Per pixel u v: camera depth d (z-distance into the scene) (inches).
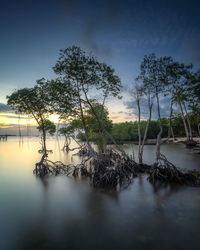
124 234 349.7
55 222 406.9
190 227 366.3
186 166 941.2
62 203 517.3
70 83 809.5
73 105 861.8
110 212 446.0
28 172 943.7
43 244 327.9
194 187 610.9
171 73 725.9
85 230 368.8
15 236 355.9
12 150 2193.7
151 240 327.9
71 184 697.6
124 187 634.2
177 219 399.9
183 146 1946.4
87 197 557.0
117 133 2556.6
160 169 699.4
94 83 820.0
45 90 957.8
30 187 679.1
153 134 3193.9
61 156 1518.2
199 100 1195.9
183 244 314.5
